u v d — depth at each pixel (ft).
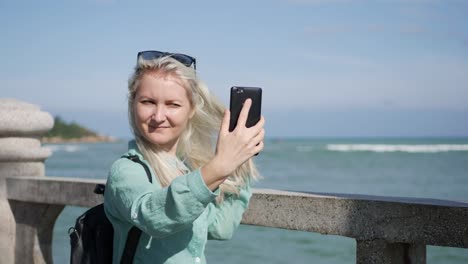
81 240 6.14
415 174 99.55
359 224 7.10
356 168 121.60
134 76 5.97
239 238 32.09
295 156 192.03
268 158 178.29
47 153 12.54
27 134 12.25
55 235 30.40
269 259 26.16
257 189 8.61
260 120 5.48
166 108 5.86
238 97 5.54
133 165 5.68
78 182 10.56
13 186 12.00
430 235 6.51
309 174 101.45
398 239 6.77
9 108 11.96
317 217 7.50
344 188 74.59
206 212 6.31
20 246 12.23
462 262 25.71
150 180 5.72
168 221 5.04
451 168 117.29
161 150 6.12
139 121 5.90
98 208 6.30
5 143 11.99
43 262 12.10
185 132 6.37
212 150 6.66
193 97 6.03
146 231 5.20
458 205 6.42
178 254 5.94
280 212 7.88
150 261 5.86
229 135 5.21
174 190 4.97
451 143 469.57
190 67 6.08
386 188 73.87
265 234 33.40
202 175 5.08
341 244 30.12
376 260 6.98
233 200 6.77
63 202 10.87
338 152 236.02
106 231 6.14
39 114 12.34
